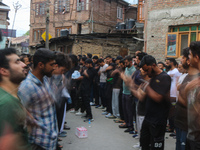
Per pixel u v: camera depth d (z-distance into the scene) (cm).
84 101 642
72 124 607
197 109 200
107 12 2483
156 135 312
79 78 629
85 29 2305
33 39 2792
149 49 1088
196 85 204
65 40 1888
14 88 162
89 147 441
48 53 229
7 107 128
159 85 304
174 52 1004
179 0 991
